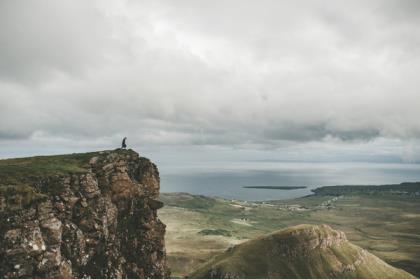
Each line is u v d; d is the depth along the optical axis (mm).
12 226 42656
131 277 57219
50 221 46156
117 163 62375
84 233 51406
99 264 52406
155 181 67812
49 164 56156
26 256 42062
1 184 46500
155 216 65188
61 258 46188
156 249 62688
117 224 58906
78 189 53125
